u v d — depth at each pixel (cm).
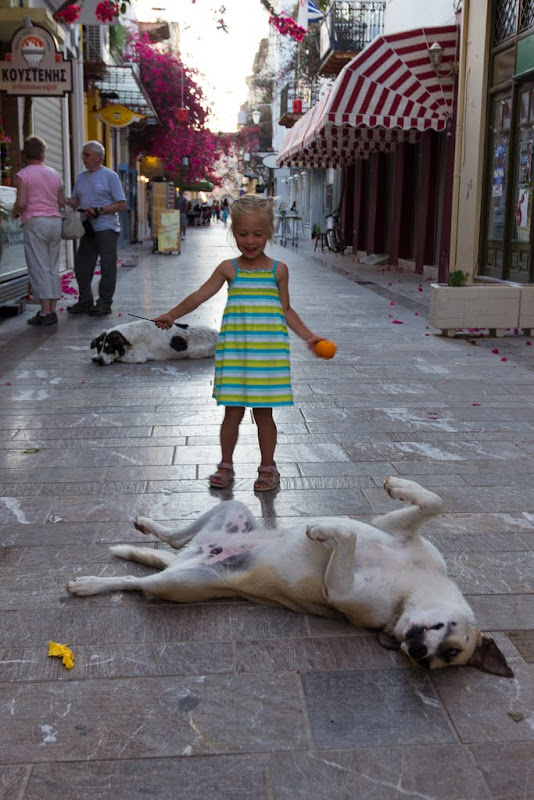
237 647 284
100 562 347
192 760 228
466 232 1258
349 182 2592
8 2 1145
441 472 460
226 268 417
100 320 983
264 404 416
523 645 288
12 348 807
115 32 2280
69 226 922
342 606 282
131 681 265
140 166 3250
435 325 908
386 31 1947
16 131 1243
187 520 390
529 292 891
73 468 462
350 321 1020
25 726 242
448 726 243
